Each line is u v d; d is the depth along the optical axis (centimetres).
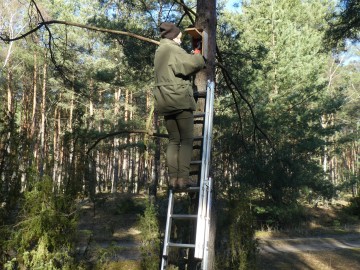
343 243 2011
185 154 446
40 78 3631
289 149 2080
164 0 2002
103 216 2422
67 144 809
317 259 1570
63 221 680
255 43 2289
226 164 1827
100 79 2239
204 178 446
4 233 646
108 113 3544
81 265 726
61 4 3108
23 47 3309
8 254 659
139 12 1964
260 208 2116
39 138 3534
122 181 3962
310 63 2373
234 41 1903
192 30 514
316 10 3525
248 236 891
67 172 765
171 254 760
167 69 435
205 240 422
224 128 1933
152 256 899
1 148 695
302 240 2025
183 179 446
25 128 735
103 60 3469
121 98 4272
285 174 2014
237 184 1931
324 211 3038
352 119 4862
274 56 2425
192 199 570
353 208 3080
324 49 1673
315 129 2277
